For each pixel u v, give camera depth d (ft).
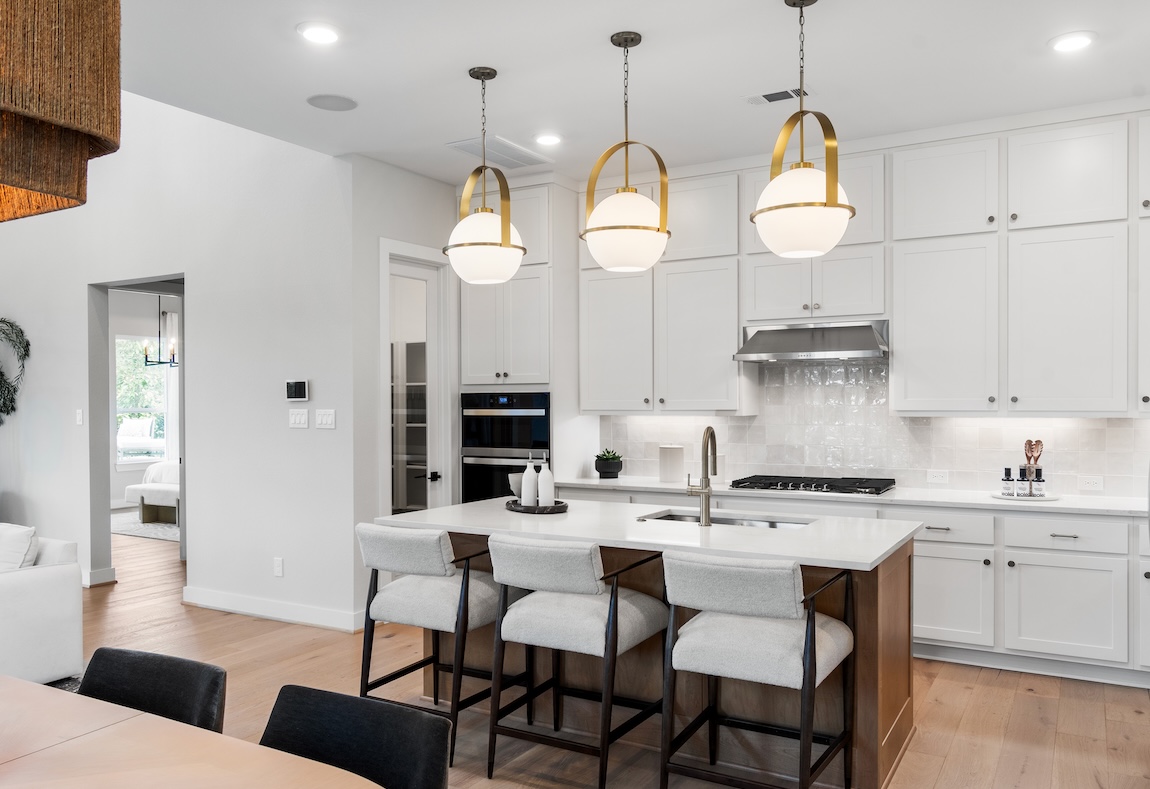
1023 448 15.66
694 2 10.49
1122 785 10.10
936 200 15.15
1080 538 13.55
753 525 12.48
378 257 17.21
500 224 11.35
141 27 11.04
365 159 16.89
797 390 17.69
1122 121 13.80
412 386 18.37
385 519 12.30
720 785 10.16
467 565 10.82
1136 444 14.76
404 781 5.36
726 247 17.04
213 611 18.38
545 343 18.03
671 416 19.01
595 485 17.62
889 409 16.52
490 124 14.96
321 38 11.42
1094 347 14.01
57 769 5.12
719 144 16.12
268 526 17.76
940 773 10.44
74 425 21.54
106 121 3.61
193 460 18.95
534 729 11.90
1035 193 14.40
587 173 18.21
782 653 8.82
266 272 17.76
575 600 10.27
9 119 3.44
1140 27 11.21
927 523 14.62
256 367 17.89
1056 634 13.74
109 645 15.80
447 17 10.84
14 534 13.50
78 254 21.27
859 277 15.83
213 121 18.58
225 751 5.40
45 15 3.35
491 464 18.62
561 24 11.07
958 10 10.73
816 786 10.12
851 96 13.65
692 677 10.98
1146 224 13.64
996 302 14.71
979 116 14.58
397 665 14.55
